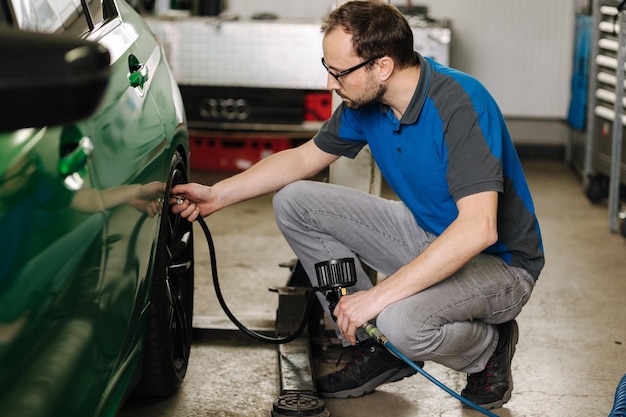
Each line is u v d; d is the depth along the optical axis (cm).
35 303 124
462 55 612
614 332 315
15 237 119
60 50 101
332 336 291
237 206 497
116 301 164
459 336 221
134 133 183
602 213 494
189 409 244
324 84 528
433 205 227
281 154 249
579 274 383
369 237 246
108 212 157
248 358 282
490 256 229
